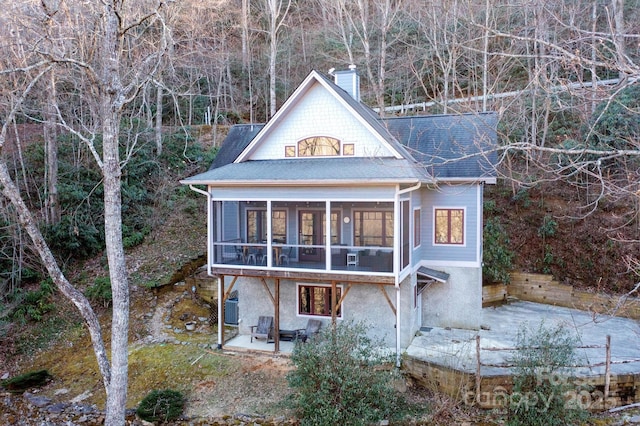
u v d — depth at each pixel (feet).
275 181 41.86
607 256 58.65
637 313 52.11
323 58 105.19
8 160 67.56
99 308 54.90
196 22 71.31
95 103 57.16
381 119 56.03
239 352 45.50
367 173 40.73
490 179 46.16
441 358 40.19
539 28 34.12
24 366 46.24
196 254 65.77
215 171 48.06
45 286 56.49
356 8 96.68
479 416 34.68
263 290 48.80
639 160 52.75
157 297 57.11
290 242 49.98
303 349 35.06
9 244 57.57
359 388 32.78
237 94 112.68
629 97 57.21
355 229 47.67
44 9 32.71
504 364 36.11
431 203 50.01
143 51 54.39
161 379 41.29
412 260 45.91
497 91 65.05
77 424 36.52
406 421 34.35
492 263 59.62
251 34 118.52
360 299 45.55
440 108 82.64
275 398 37.52
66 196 65.00
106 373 33.19
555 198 66.44
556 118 69.05
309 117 48.78
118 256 33.71
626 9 55.06
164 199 76.28
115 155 33.91
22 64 39.88
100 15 35.27
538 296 59.36
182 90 91.25
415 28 91.30
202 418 35.81
